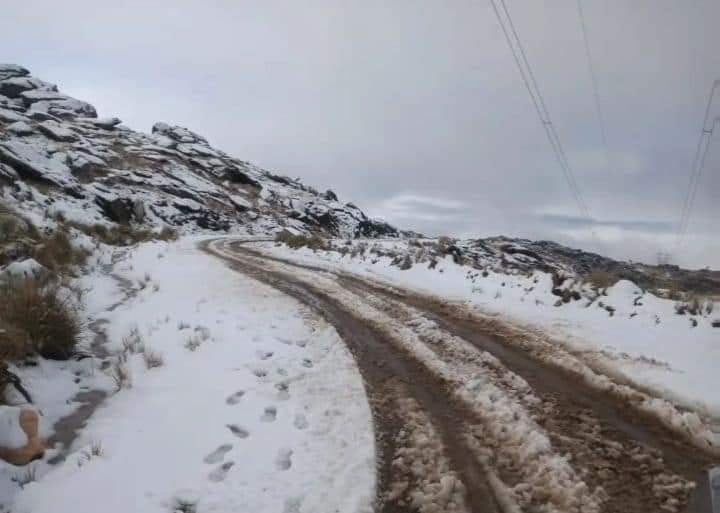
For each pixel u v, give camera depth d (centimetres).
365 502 380
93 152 4350
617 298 965
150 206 3631
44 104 5962
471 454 450
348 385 614
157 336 791
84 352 679
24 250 1095
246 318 914
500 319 917
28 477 397
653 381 597
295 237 2650
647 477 411
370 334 836
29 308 644
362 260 1758
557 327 844
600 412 533
